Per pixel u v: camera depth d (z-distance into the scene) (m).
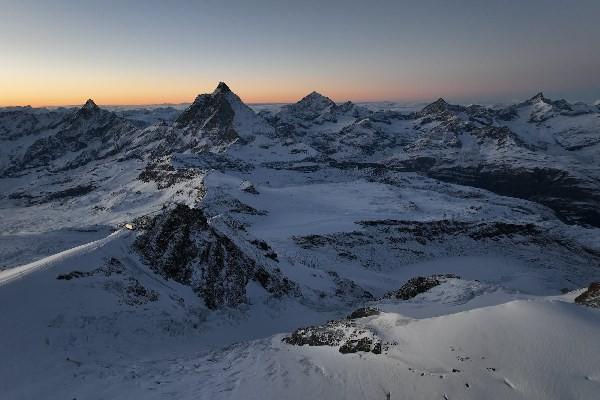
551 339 15.16
